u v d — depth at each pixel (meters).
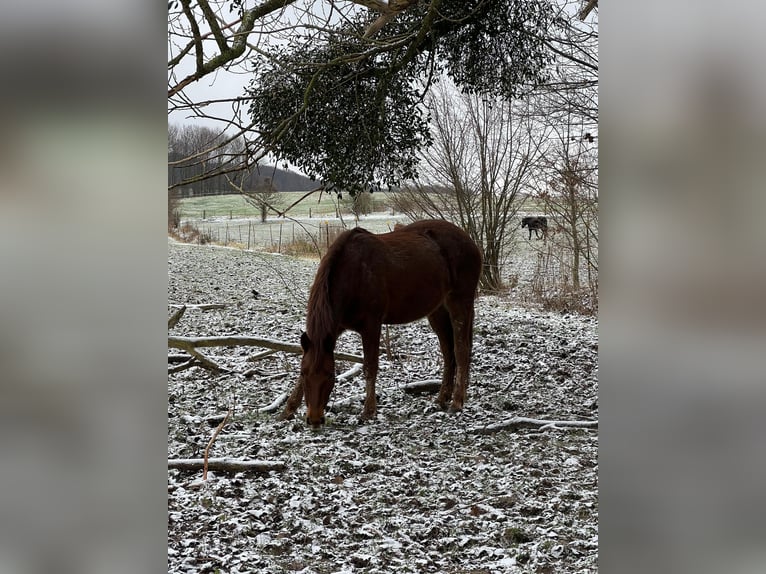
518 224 13.91
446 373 6.59
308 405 5.53
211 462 4.42
